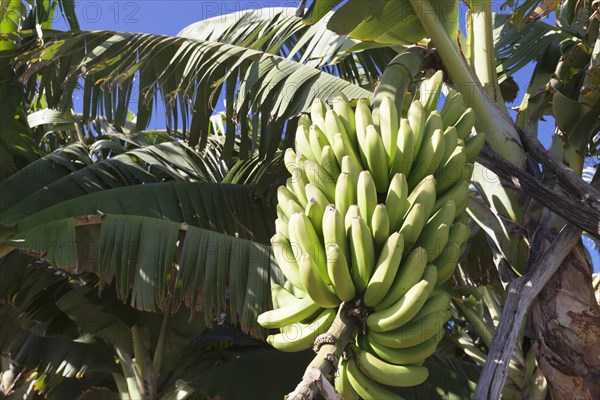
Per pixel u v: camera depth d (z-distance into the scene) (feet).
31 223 13.17
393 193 6.72
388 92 8.73
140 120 13.91
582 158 10.74
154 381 17.83
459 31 10.93
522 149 9.75
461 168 7.35
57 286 18.25
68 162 17.12
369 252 6.23
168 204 14.47
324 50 13.73
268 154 13.28
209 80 13.60
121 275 12.86
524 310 8.30
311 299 6.29
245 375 16.19
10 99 16.51
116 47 13.93
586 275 8.86
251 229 15.24
